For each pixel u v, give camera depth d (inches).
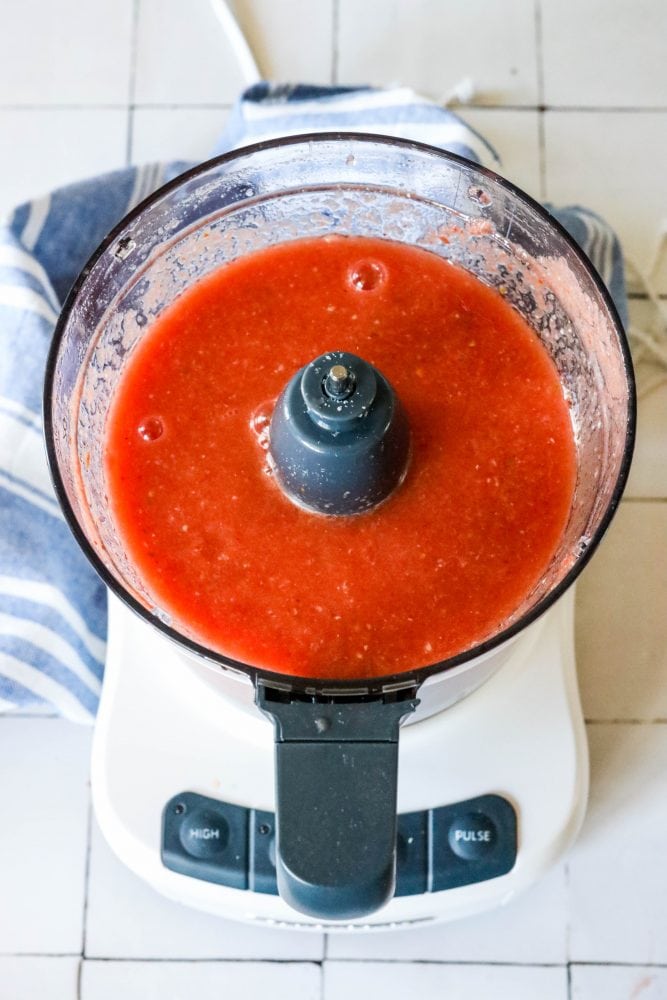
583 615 37.1
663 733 36.3
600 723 36.4
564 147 40.7
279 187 29.3
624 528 37.6
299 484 24.9
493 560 25.9
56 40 41.4
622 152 40.6
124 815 31.1
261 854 30.8
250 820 30.9
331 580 25.6
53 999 34.6
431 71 41.3
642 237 40.0
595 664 36.8
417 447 26.7
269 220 30.3
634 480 37.9
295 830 22.1
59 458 24.1
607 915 35.1
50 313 35.3
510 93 41.1
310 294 28.7
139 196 37.5
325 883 21.8
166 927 35.1
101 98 41.1
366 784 22.3
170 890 31.4
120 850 31.3
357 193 29.8
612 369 26.1
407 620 25.4
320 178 29.1
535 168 40.5
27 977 34.7
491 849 30.7
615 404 25.8
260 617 25.4
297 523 26.0
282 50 41.4
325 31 41.4
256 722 30.8
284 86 37.9
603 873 35.4
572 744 31.4
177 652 28.9
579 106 41.0
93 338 27.1
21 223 36.2
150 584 25.7
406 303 28.7
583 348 28.0
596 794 35.9
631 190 40.4
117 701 31.7
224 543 25.9
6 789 36.1
